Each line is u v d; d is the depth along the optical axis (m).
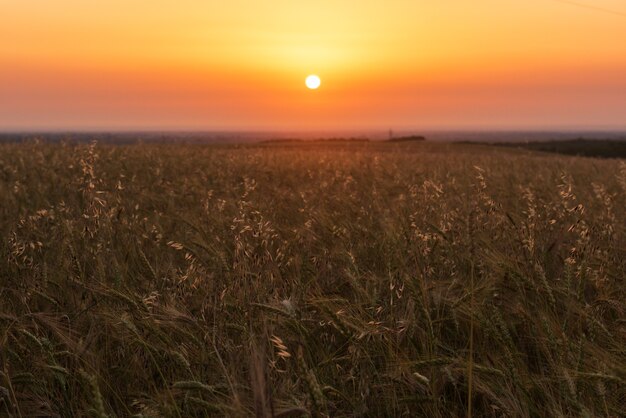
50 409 2.91
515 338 3.47
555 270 4.75
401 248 4.72
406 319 3.41
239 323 3.43
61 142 17.08
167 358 3.13
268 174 12.77
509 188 9.55
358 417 2.83
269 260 4.25
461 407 2.98
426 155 24.38
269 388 2.32
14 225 5.98
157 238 5.34
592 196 8.75
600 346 3.26
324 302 3.37
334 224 6.06
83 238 4.86
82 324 3.60
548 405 2.75
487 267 4.43
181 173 12.55
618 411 2.61
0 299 3.97
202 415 2.82
